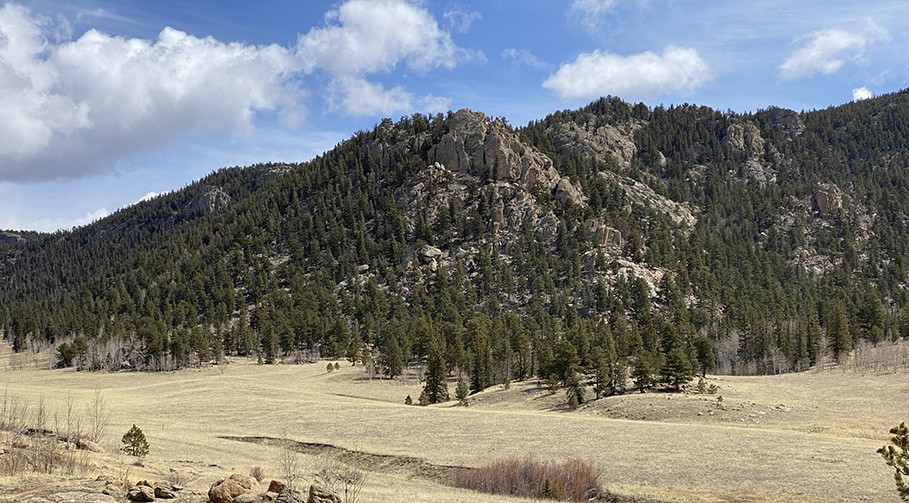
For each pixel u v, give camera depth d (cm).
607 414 9250
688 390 10469
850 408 8700
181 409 10594
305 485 3544
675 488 4916
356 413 9194
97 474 3441
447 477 5656
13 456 3431
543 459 5847
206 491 3319
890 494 4428
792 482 4825
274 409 10131
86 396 12331
